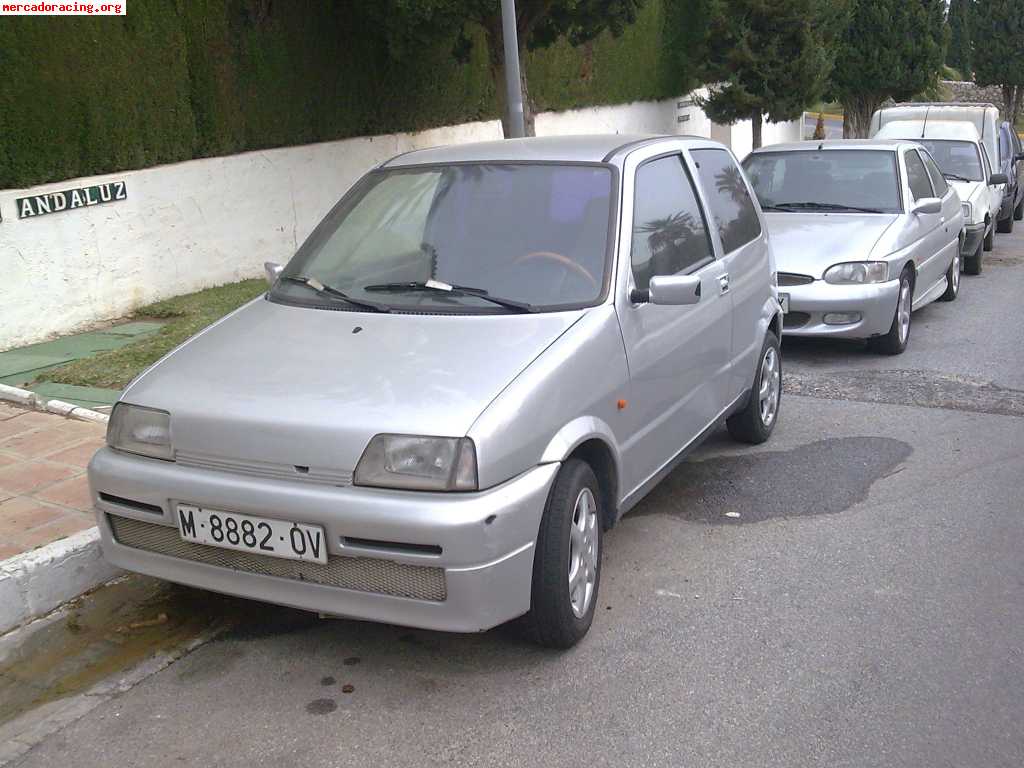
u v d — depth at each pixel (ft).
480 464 10.63
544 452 11.41
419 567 10.68
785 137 100.17
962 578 14.26
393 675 11.84
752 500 17.39
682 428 15.56
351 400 11.25
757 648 12.35
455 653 12.31
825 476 18.51
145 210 30.83
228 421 11.38
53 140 27.61
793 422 21.93
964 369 26.18
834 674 11.73
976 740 10.44
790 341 30.30
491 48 38.83
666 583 14.21
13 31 26.25
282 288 14.89
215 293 32.89
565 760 10.20
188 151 32.53
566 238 13.92
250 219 35.32
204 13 32.58
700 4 71.97
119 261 30.07
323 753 10.37
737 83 64.03
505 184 14.85
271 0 35.29
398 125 42.83
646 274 14.29
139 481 11.74
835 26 65.92
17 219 26.71
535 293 13.30
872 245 26.76
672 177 16.33
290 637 12.79
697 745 10.42
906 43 80.12
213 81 33.24
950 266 34.68
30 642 12.69
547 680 11.68
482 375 11.50
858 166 30.55
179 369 12.70
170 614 13.41
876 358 27.73
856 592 13.87
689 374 15.56
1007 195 55.21
